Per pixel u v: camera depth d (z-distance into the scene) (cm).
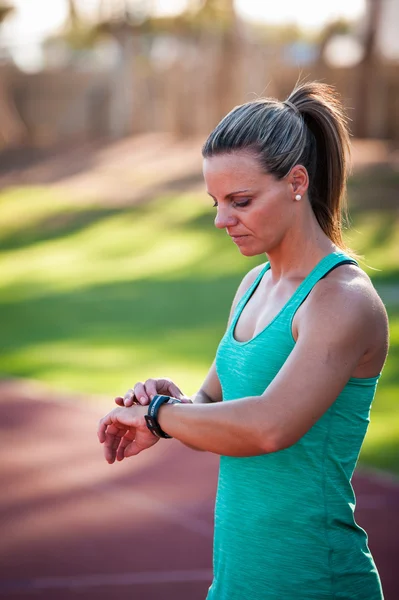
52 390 1125
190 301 1773
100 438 274
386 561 598
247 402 240
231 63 3266
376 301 252
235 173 247
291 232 259
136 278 2067
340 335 241
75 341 1437
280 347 253
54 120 3697
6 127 3741
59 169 3259
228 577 265
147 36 3591
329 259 254
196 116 3403
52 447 895
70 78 3634
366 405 261
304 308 249
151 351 1329
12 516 704
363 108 3084
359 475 763
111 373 1196
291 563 255
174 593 557
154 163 3155
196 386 1081
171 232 2500
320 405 238
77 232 2612
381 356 256
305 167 258
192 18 3334
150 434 262
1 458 860
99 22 3525
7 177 3234
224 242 2364
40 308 1759
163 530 669
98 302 1798
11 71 3694
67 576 585
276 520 256
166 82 3450
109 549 632
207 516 697
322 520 255
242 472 262
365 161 2731
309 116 267
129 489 764
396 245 2095
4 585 571
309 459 254
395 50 3556
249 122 248
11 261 2373
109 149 3422
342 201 279
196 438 247
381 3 3097
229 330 280
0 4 3925
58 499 742
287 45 3359
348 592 258
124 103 3556
